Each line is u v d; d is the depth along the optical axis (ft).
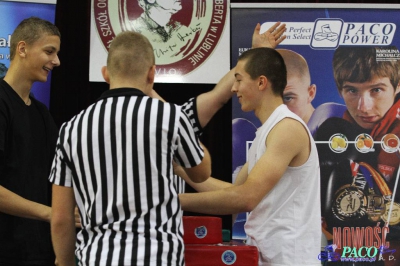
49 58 11.64
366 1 16.19
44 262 11.48
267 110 10.27
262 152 9.92
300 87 14.85
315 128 14.80
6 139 11.02
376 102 14.79
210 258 9.05
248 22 15.08
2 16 14.56
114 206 7.63
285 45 14.96
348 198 14.61
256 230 9.91
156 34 15.20
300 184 9.87
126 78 8.18
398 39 14.96
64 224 8.22
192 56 15.20
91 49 15.14
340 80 14.88
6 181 10.98
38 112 11.87
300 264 9.64
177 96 16.78
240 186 9.39
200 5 15.24
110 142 7.79
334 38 14.96
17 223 11.02
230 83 10.89
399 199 14.60
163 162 7.80
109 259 7.44
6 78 11.61
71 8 16.34
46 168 11.75
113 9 15.20
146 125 7.80
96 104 8.09
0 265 10.82
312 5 14.99
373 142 14.71
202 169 8.25
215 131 16.71
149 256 7.46
